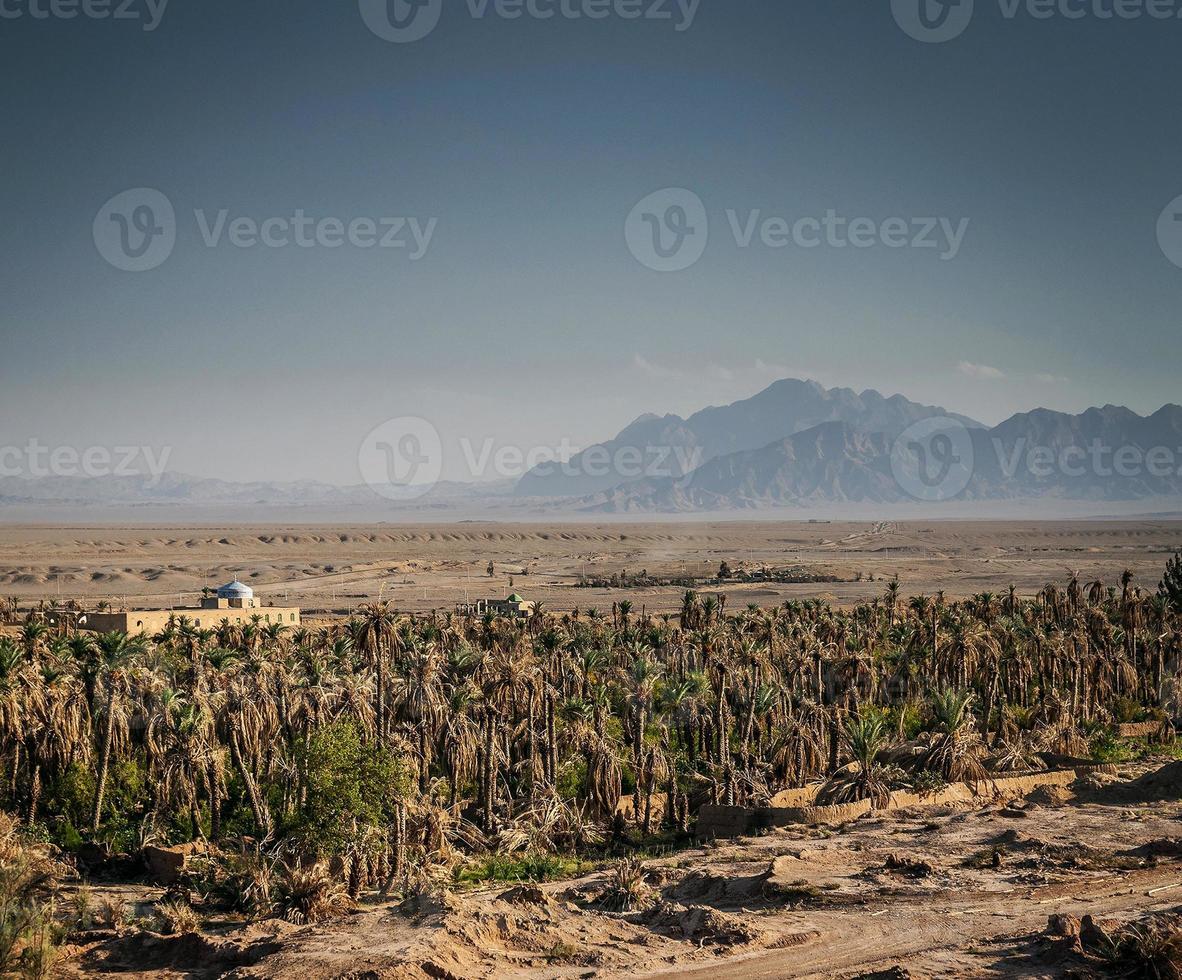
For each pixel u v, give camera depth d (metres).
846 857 48.28
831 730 73.38
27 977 35.38
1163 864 44.12
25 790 67.19
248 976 33.19
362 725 69.00
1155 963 31.59
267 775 71.19
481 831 65.69
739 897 42.91
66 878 57.28
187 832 65.31
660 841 66.44
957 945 35.47
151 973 36.00
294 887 45.53
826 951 35.44
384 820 55.78
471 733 70.75
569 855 63.34
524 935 36.97
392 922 38.19
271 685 72.31
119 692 67.12
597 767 69.25
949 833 51.94
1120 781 62.53
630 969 34.12
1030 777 64.94
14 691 64.81
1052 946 33.97
